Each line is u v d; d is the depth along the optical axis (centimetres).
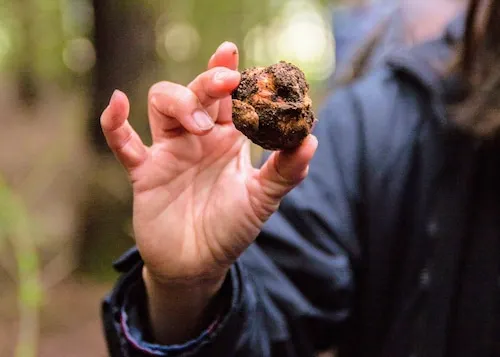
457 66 69
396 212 68
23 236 112
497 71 67
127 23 168
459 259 67
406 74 70
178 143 55
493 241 66
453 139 68
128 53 168
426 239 68
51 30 217
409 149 69
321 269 66
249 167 56
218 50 53
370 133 69
